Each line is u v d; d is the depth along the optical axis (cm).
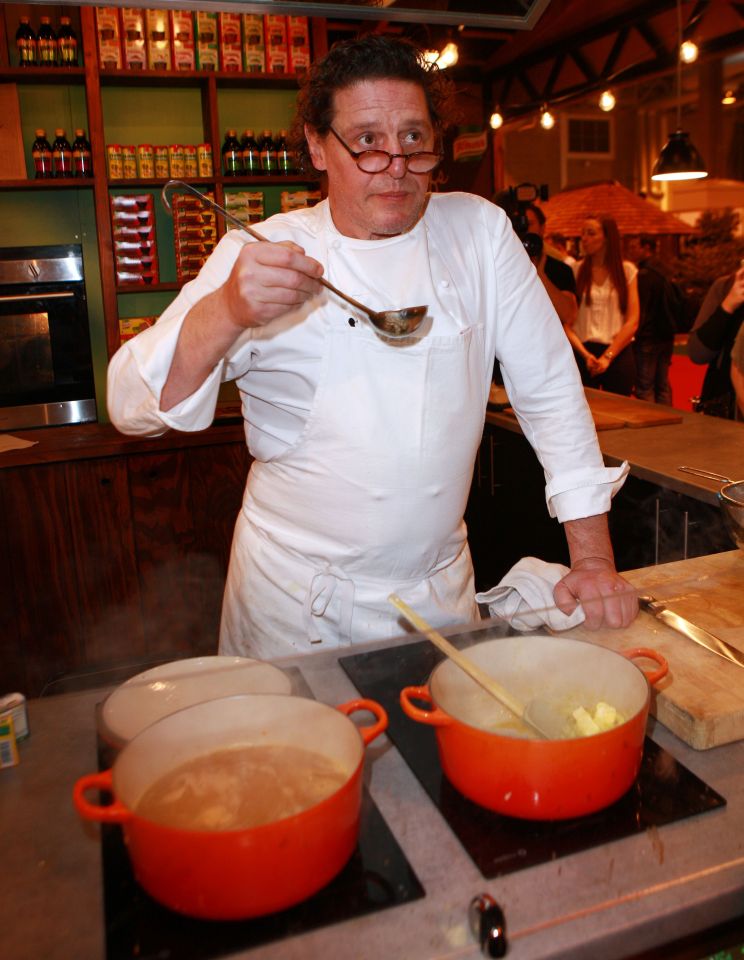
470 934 57
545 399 136
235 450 312
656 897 60
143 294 347
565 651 81
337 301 122
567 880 61
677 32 504
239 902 56
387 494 127
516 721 73
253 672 80
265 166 333
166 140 340
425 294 124
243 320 98
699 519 195
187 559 312
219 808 60
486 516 315
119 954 55
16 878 62
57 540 296
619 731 65
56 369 320
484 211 137
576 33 554
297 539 135
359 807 62
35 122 323
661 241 665
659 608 98
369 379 124
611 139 852
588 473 130
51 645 301
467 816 68
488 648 82
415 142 114
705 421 263
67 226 331
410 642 92
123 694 76
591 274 455
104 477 298
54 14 316
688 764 75
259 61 326
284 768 65
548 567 110
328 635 135
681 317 473
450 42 405
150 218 325
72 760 75
